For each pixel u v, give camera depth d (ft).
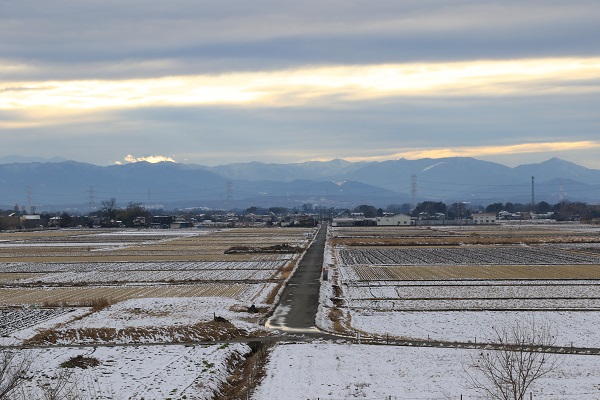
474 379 150.20
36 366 159.33
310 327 209.77
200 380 148.97
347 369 159.53
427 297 264.93
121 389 142.82
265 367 162.50
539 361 162.91
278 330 205.67
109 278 342.85
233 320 217.36
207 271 367.45
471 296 265.13
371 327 209.15
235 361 173.58
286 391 143.33
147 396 138.21
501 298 258.78
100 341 191.01
